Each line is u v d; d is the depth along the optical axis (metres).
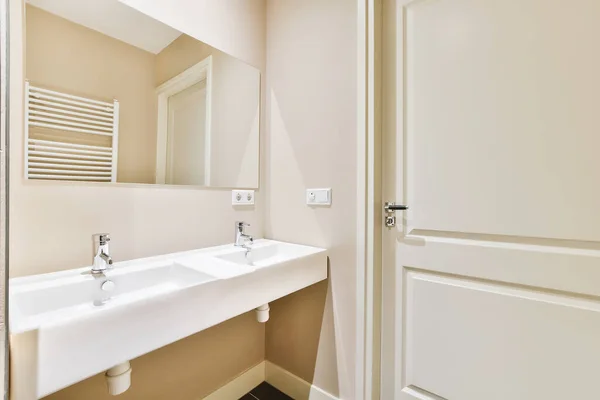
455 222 1.21
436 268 1.26
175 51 1.36
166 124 1.33
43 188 1.00
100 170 1.14
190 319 0.90
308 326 1.57
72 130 1.07
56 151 1.04
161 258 1.27
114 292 1.03
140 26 1.25
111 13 1.17
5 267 0.58
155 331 0.82
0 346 0.57
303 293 1.59
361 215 1.37
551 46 1.01
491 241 1.14
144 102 1.26
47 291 0.89
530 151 1.05
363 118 1.35
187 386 1.39
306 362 1.58
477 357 1.16
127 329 0.77
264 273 1.15
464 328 1.19
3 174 0.57
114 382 0.85
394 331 1.38
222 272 1.07
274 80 1.74
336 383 1.47
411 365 1.33
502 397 1.11
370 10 1.34
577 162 0.97
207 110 1.48
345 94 1.43
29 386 0.63
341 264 1.45
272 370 1.72
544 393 1.04
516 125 1.08
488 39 1.13
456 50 1.20
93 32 1.13
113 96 1.18
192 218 1.42
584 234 0.97
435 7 1.25
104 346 0.73
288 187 1.66
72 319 0.68
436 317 1.26
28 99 0.98
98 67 1.14
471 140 1.17
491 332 1.13
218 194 1.54
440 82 1.24
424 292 1.29
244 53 1.66
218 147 1.53
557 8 1.00
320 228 1.52
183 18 1.39
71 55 1.08
